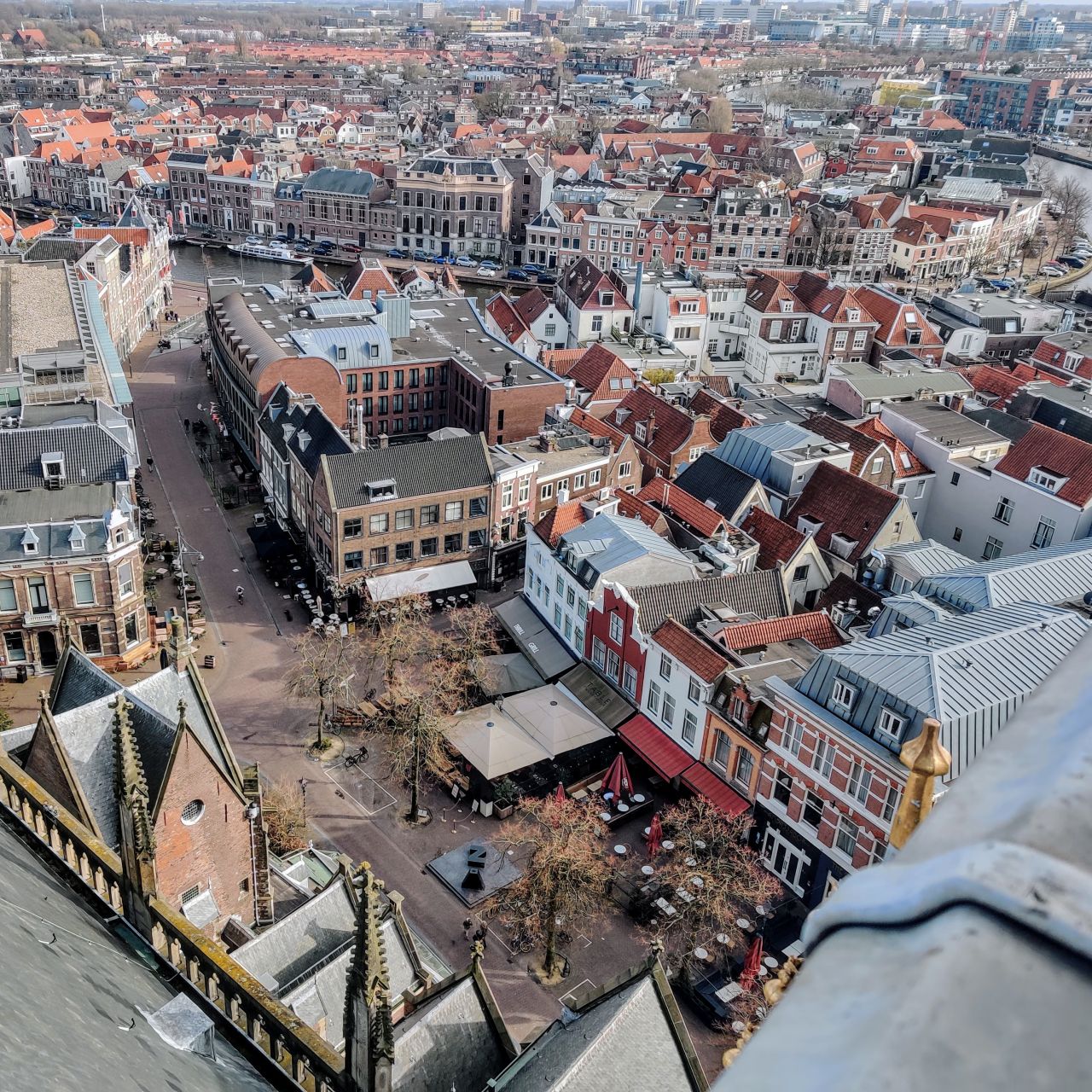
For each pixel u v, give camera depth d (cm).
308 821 7644
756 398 14375
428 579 10444
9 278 14112
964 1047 335
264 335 13750
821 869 6750
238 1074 2300
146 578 10800
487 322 16150
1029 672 6456
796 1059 361
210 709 5356
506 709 8400
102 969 2211
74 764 4725
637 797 7825
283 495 11562
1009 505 10694
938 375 13712
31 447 9450
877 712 6309
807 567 9531
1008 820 391
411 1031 3978
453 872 7225
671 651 7831
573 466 11350
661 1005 3853
